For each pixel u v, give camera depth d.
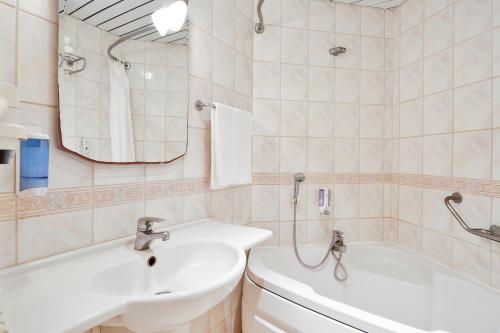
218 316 1.47
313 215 1.85
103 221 0.90
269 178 1.80
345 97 1.87
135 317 0.61
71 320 0.50
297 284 1.20
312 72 1.83
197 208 1.31
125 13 0.95
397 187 1.88
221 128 1.31
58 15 0.76
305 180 1.84
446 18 1.50
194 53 1.28
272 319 1.18
